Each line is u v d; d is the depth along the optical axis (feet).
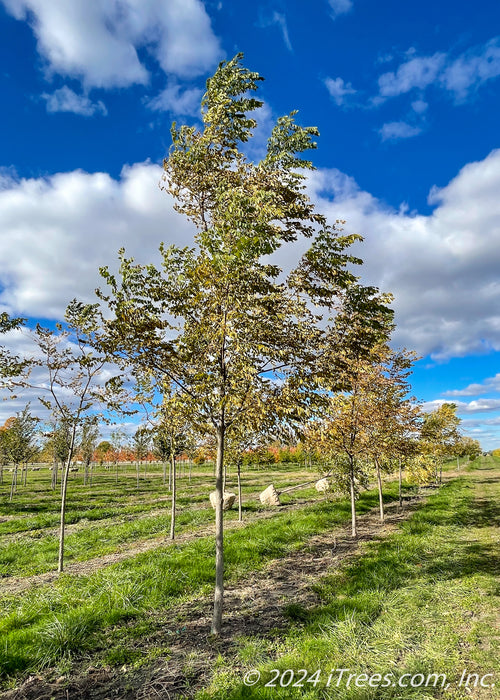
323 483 77.97
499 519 44.24
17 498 86.12
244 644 16.96
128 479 143.33
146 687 14.26
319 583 24.53
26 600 23.54
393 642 16.57
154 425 25.61
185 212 22.89
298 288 21.20
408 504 61.98
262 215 18.12
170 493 92.22
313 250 20.47
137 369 20.89
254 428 19.92
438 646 15.98
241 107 21.34
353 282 20.90
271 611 20.63
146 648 17.07
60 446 81.15
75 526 53.21
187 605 21.85
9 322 36.55
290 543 35.60
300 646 16.35
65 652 16.66
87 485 118.73
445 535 36.68
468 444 156.66
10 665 15.47
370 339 22.35
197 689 14.01
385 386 44.11
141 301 20.20
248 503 70.08
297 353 20.12
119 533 46.34
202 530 46.14
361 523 46.34
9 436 89.92
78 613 19.44
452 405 94.38
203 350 20.47
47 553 38.42
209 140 20.97
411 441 48.24
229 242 18.21
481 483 92.22
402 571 25.55
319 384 20.16
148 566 26.73
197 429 21.49
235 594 23.41
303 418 20.21
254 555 30.42
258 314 19.61
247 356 19.89
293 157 20.66
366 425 41.50
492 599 20.68
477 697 12.77
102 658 16.38
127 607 20.68
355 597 21.22
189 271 19.06
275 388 20.33
